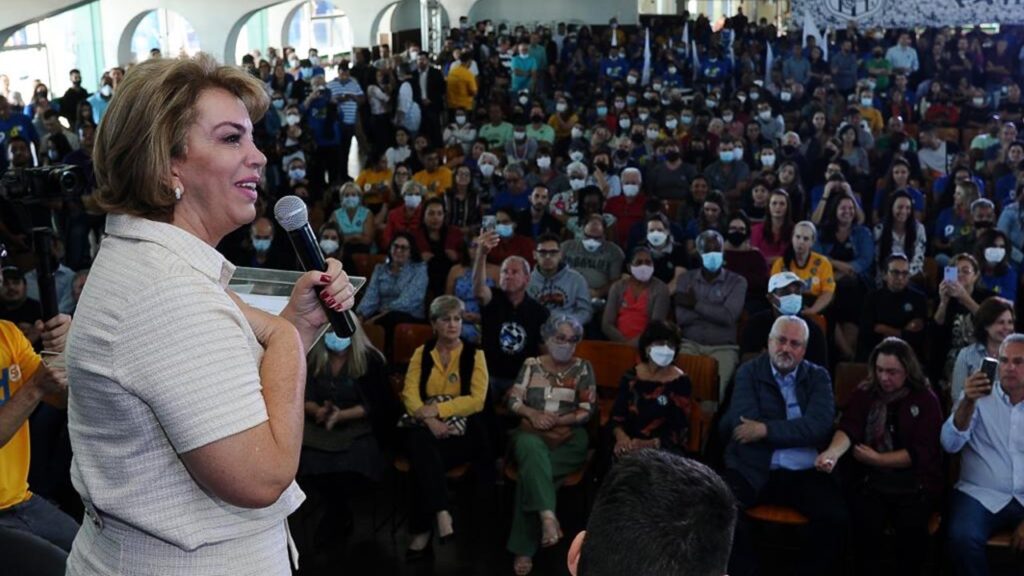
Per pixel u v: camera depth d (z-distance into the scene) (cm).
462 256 714
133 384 111
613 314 618
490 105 1302
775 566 458
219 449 110
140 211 119
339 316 137
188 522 117
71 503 493
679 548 111
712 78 1659
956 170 870
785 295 545
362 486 480
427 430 465
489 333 553
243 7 2009
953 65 1584
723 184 986
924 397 423
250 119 124
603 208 868
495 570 457
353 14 2158
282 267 725
